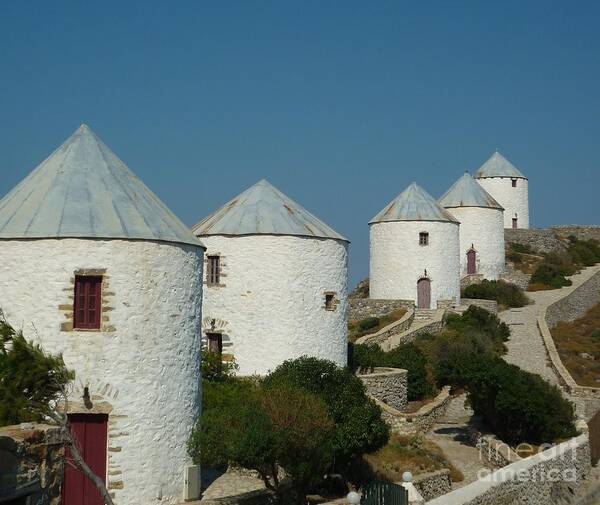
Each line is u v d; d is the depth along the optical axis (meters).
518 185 68.12
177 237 18.94
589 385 35.34
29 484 11.27
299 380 22.12
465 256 57.09
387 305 46.31
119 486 17.44
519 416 26.70
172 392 18.50
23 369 13.70
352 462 21.94
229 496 18.83
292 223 28.50
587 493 23.75
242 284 28.03
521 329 44.66
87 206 18.41
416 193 49.59
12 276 17.81
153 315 18.22
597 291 59.66
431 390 33.62
